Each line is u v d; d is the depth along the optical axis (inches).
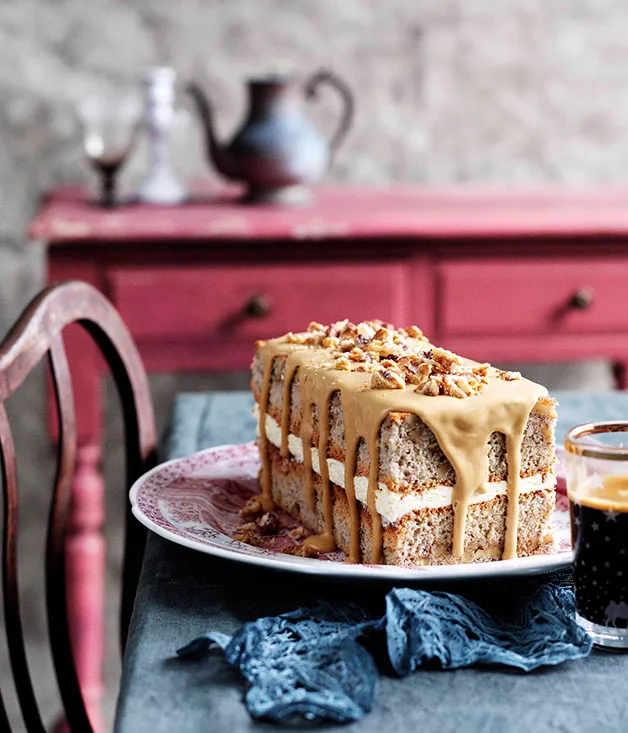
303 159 86.7
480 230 80.7
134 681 27.2
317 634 28.8
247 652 27.4
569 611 30.6
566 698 26.3
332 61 100.6
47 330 43.8
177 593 32.8
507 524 36.1
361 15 100.1
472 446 35.1
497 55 101.7
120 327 50.9
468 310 82.7
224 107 100.6
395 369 37.7
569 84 102.7
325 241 81.2
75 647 82.7
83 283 47.7
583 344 84.1
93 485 81.8
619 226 81.5
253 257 81.1
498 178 103.7
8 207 100.0
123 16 98.5
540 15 101.2
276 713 25.0
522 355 83.7
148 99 88.7
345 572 30.9
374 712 25.7
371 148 102.2
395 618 28.2
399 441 34.8
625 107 103.3
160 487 42.3
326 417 38.9
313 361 41.0
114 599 106.0
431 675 27.4
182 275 80.4
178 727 25.0
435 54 101.1
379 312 82.2
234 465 46.2
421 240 81.7
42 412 103.1
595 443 30.1
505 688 26.8
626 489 28.5
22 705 43.5
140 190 89.9
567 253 83.0
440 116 102.3
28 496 104.2
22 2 97.4
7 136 99.0
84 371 80.6
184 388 103.7
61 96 99.0
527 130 103.1
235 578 33.9
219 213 83.6
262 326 81.6
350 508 37.4
